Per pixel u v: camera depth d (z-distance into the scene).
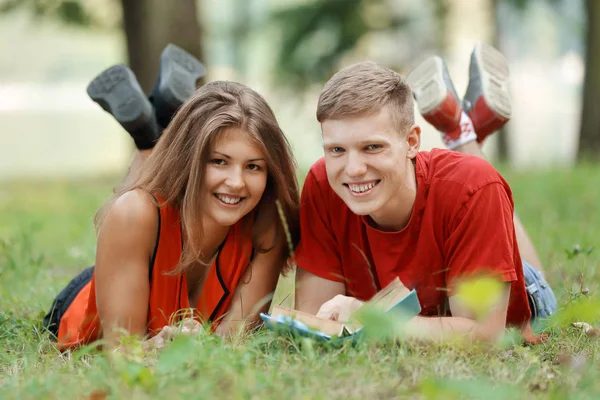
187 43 19.08
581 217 12.72
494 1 33.25
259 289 6.12
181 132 5.73
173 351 4.30
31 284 8.04
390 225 5.71
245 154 5.60
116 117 6.96
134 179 6.04
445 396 3.89
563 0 35.59
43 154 61.12
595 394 4.16
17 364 5.16
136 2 19.92
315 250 6.05
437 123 7.67
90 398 4.20
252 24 36.19
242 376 4.25
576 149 24.91
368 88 5.24
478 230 5.38
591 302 3.93
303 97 33.19
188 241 5.73
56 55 72.31
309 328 4.98
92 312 6.07
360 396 4.12
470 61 8.02
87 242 10.02
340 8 31.03
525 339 5.61
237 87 5.81
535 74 69.56
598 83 24.36
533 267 6.68
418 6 32.88
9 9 25.17
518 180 17.66
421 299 5.77
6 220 14.91
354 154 5.27
